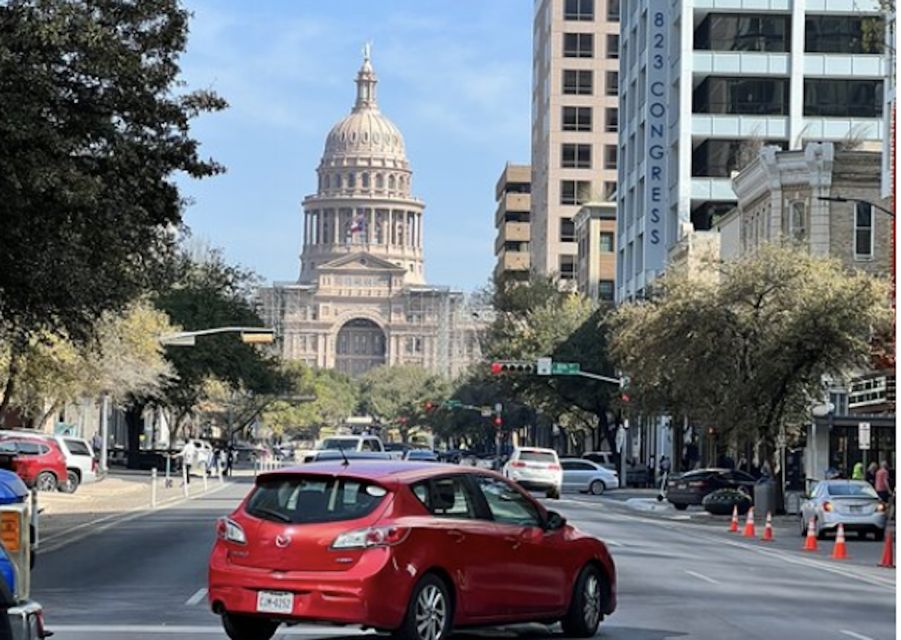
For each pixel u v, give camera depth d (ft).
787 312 161.38
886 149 179.01
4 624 30.73
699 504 189.98
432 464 52.08
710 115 286.87
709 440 236.63
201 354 278.26
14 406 212.43
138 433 295.89
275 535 48.26
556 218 500.33
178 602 65.26
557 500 207.72
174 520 133.90
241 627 50.67
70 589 71.31
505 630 57.26
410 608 47.60
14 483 48.98
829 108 286.25
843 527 127.24
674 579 82.53
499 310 358.23
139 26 92.94
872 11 267.39
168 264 112.16
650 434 309.22
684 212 286.46
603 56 501.56
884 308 159.33
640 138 328.70
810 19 285.43
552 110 501.97
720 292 166.30
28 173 84.33
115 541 106.11
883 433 169.27
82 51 87.30
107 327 177.78
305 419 618.85
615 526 141.18
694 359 165.89
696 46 289.53
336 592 47.03
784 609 68.08
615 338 193.16
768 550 117.91
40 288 93.81
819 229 211.00
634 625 59.41
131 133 93.97
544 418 368.89
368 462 51.65
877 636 57.93
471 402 488.44
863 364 160.76
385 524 47.65
